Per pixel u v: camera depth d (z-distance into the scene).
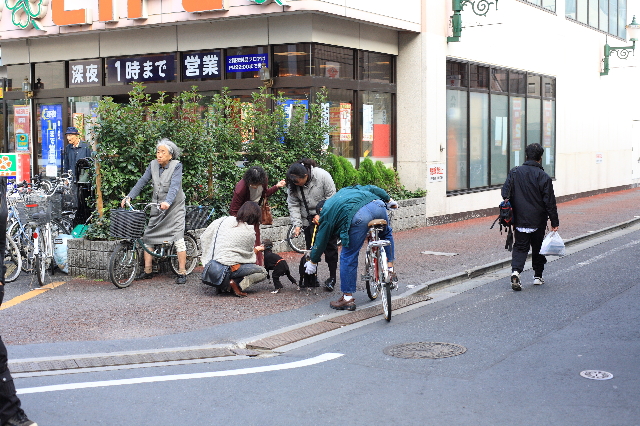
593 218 18.62
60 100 16.69
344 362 6.48
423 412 5.12
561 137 24.50
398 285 9.96
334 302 8.66
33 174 17.14
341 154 14.98
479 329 7.62
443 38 17.02
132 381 5.98
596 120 27.75
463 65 18.28
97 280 10.34
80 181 12.23
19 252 10.24
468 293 9.74
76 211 12.12
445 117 17.27
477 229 16.30
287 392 5.62
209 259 9.37
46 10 15.72
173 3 14.25
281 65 14.14
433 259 12.12
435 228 16.44
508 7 20.41
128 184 10.91
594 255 12.88
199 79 14.95
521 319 8.03
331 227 8.55
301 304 8.88
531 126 22.30
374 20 14.70
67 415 5.14
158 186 10.04
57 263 10.82
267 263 9.54
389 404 5.30
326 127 13.76
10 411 4.66
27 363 6.46
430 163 16.67
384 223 8.29
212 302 8.97
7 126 17.56
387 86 16.25
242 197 9.64
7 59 17.23
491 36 19.41
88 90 16.17
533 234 9.84
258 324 7.93
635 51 31.81
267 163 13.05
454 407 5.21
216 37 14.59
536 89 22.61
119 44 15.68
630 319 7.91
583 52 26.27
